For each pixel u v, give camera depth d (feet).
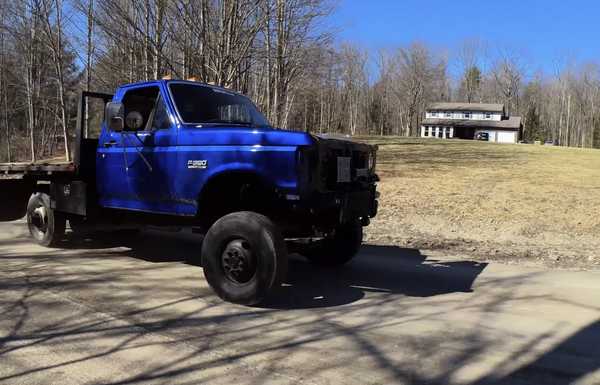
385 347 15.34
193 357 14.40
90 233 31.12
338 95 280.10
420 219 37.68
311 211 19.44
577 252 29.60
